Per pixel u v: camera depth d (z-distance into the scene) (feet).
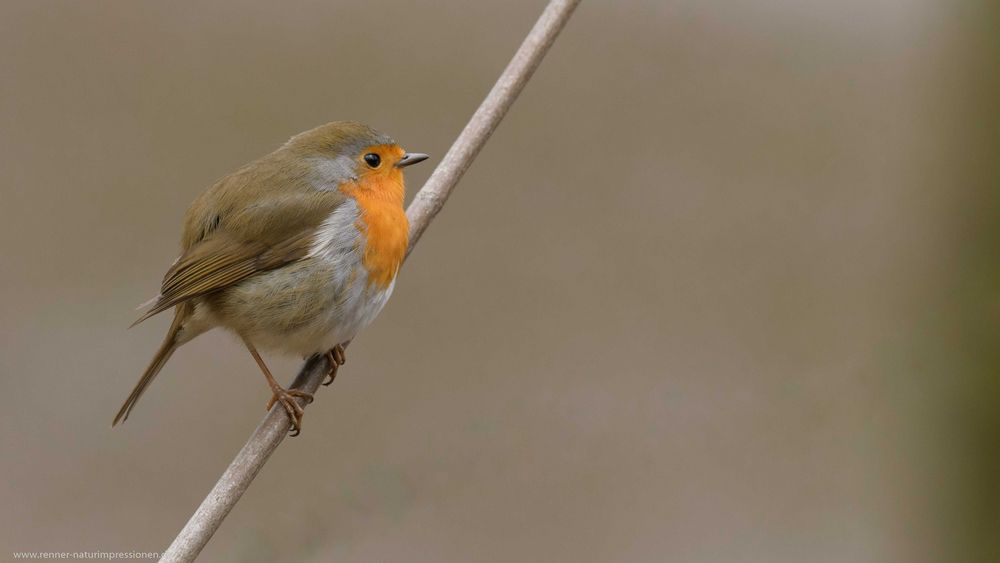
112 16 46.91
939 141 35.29
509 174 43.62
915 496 32.45
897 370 32.60
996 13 34.35
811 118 45.14
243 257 26.16
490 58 46.70
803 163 43.98
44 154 43.83
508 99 28.53
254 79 46.11
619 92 46.03
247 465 24.38
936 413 32.37
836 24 48.21
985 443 32.04
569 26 47.65
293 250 26.25
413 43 47.78
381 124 45.24
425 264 40.93
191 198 43.39
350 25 47.37
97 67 45.88
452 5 48.65
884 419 32.50
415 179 42.96
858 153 43.98
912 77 42.98
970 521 32.09
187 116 45.09
